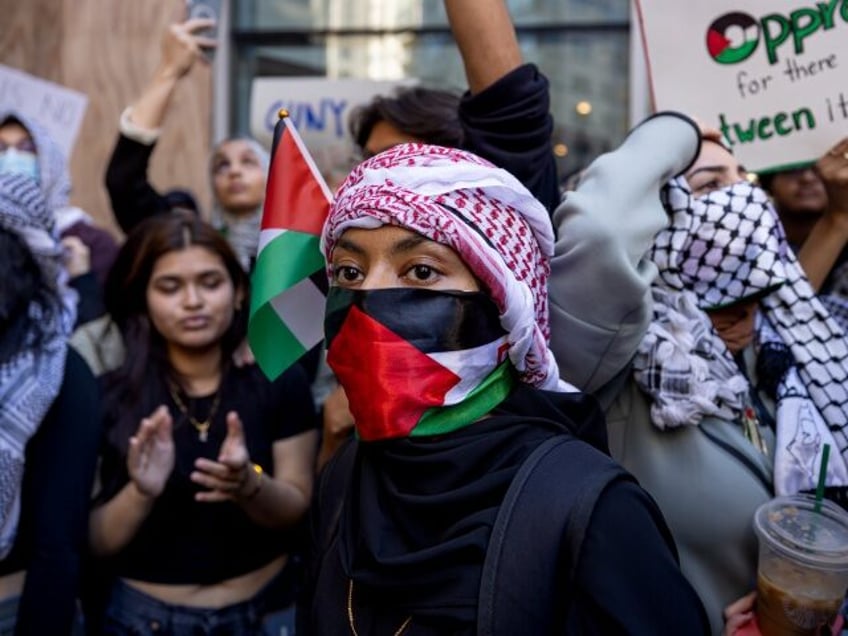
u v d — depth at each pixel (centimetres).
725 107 167
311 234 138
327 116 354
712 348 140
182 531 187
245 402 197
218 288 195
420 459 104
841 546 118
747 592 133
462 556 96
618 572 93
